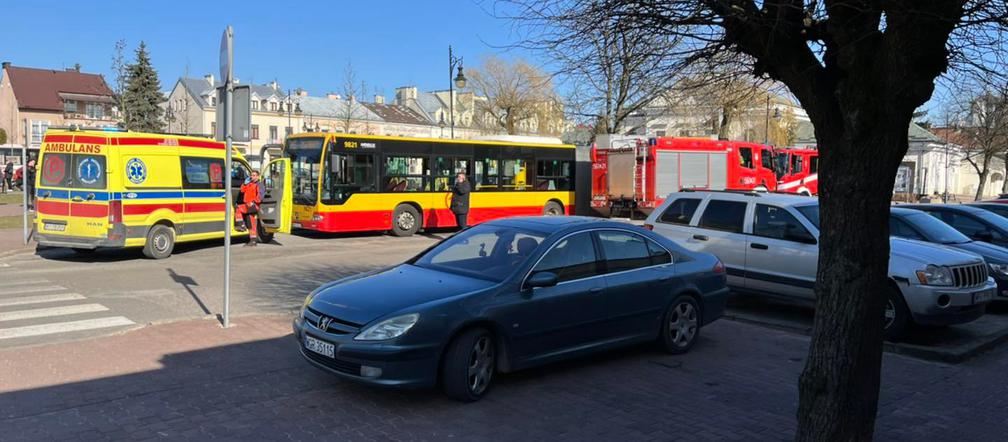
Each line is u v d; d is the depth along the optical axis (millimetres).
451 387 5305
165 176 13508
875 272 3734
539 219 6773
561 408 5367
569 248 6191
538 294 5781
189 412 5074
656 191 21984
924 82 3449
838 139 3779
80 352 6594
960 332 8516
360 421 4973
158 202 13359
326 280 11250
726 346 7477
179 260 13406
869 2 3383
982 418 5398
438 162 19422
